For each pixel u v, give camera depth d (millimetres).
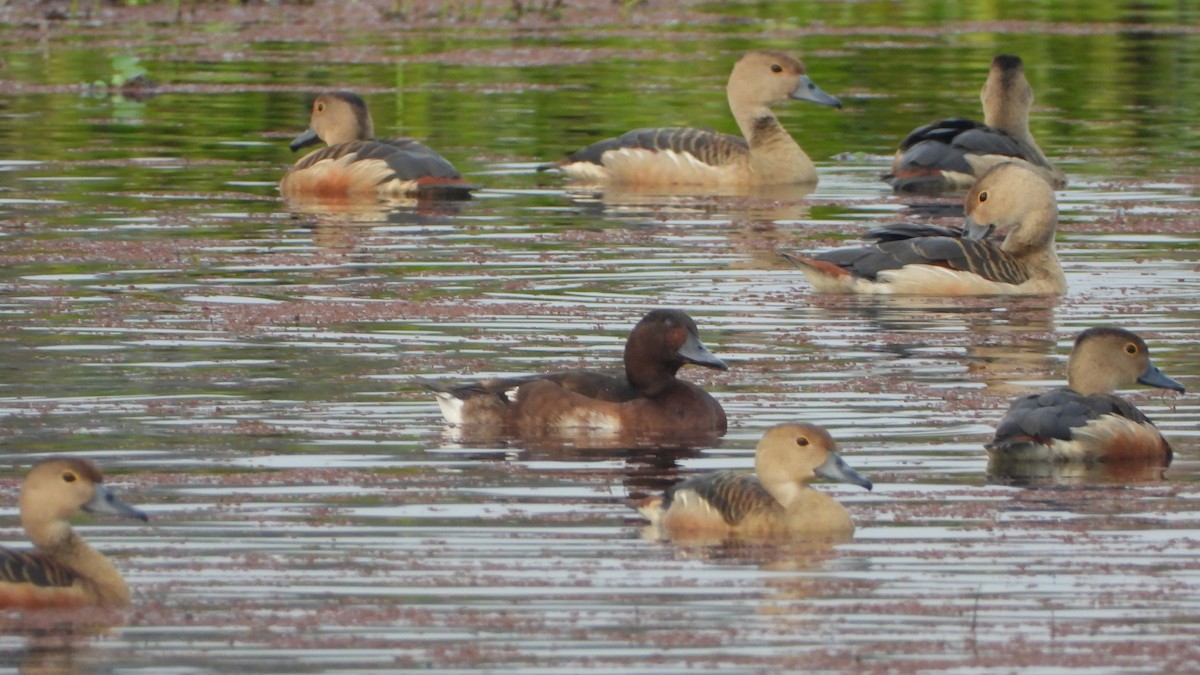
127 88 35500
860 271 21453
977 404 16484
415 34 42938
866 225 25547
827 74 37406
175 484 14094
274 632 11273
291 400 16469
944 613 11609
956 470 14625
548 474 14531
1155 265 22703
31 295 20547
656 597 11875
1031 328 19578
